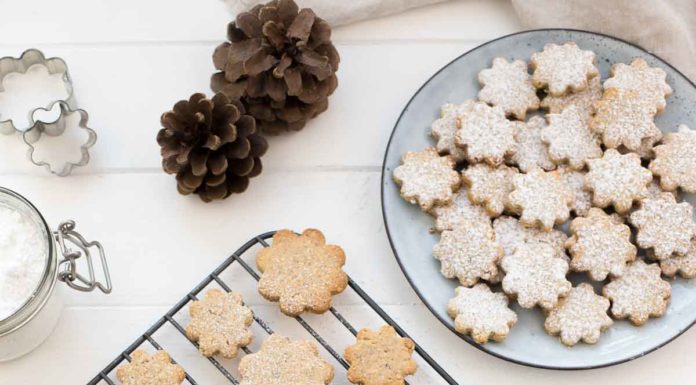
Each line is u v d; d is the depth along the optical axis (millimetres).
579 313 1033
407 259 1054
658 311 1033
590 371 1049
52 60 1101
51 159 1094
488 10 1131
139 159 1098
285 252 1049
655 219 1051
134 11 1129
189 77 1118
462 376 1050
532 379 1049
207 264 1076
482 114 1075
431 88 1089
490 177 1065
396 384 1017
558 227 1072
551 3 1110
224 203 1087
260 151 1071
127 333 1062
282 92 1058
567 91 1092
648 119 1072
